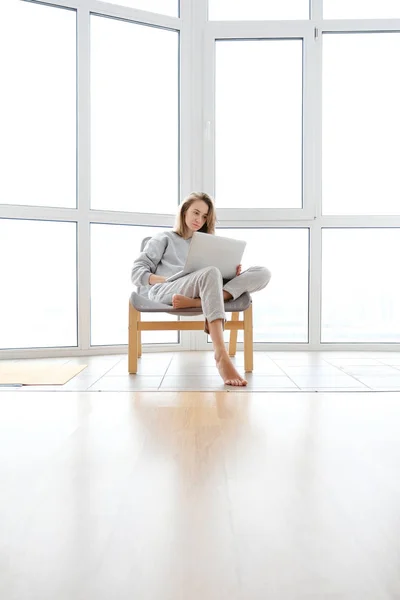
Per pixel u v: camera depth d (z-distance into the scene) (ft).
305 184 10.64
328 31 10.62
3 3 9.59
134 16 10.19
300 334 11.00
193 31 10.56
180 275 7.48
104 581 1.87
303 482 2.93
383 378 6.90
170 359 9.18
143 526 2.34
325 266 10.98
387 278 11.07
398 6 10.71
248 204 10.88
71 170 10.03
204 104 10.58
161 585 1.84
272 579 1.88
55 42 9.91
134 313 7.42
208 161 10.62
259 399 5.46
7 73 9.63
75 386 6.30
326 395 5.68
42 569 1.96
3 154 9.60
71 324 10.19
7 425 4.30
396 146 10.91
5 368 7.89
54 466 3.21
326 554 2.07
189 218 8.42
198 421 4.44
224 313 6.74
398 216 10.68
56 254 10.07
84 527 2.33
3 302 9.83
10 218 9.52
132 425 4.29
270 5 10.75
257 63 10.83
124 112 10.43
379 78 10.87
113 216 10.15
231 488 2.83
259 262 10.93
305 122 10.63
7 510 2.53
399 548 2.13
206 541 2.19
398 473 3.10
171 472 3.09
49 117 9.89
